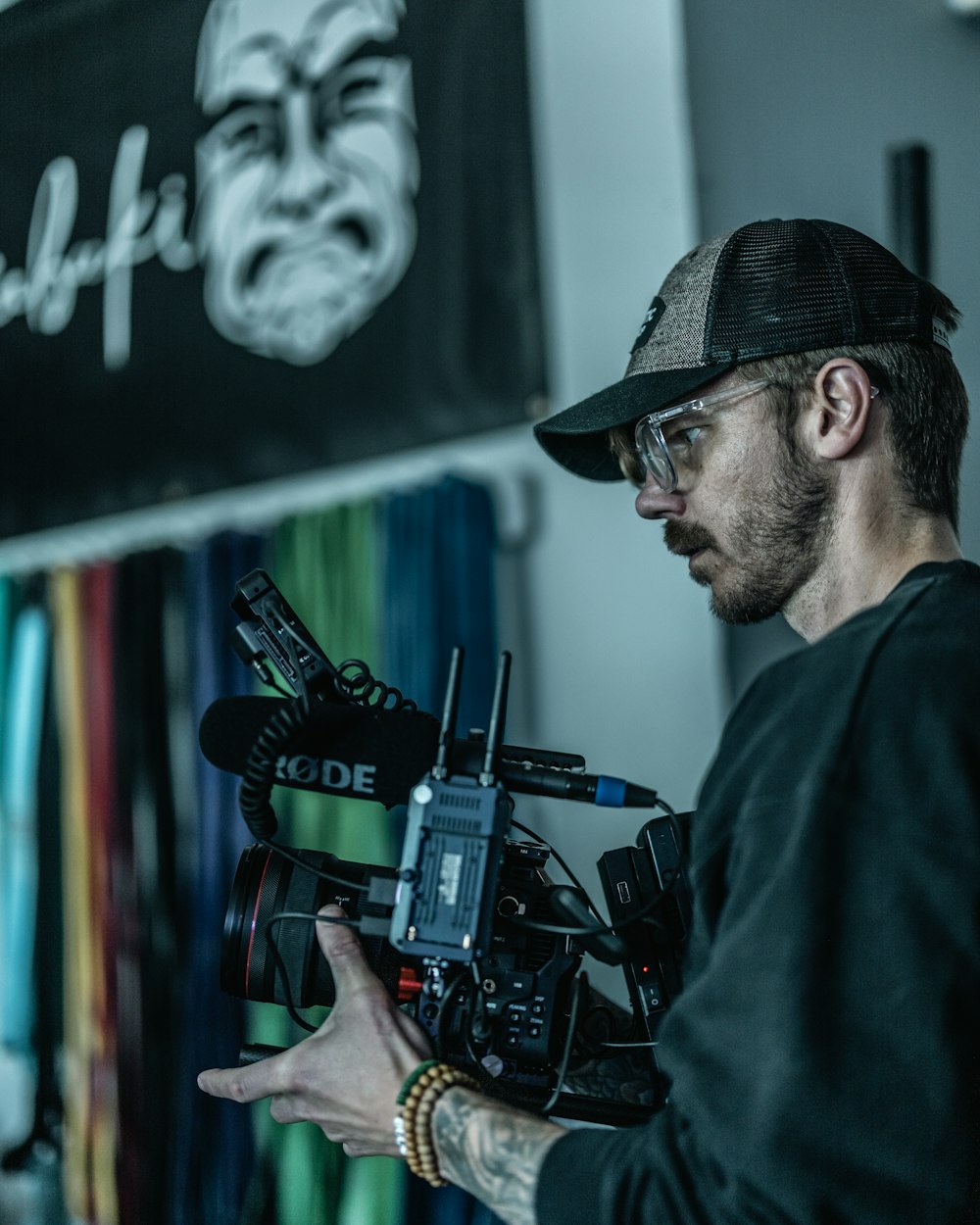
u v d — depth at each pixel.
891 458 1.07
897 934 0.83
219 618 3.06
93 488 3.42
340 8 3.19
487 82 2.98
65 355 3.50
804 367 1.08
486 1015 1.08
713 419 1.10
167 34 3.44
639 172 2.91
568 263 2.98
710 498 1.11
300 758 1.12
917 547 1.06
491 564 2.90
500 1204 0.95
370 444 3.07
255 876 1.20
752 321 1.09
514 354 2.92
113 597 3.19
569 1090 1.28
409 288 3.05
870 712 0.87
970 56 3.01
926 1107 0.81
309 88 3.22
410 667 2.82
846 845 0.84
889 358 1.08
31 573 3.32
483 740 1.15
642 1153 0.90
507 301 2.93
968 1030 0.84
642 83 2.90
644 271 2.89
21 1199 3.14
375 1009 1.07
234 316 3.28
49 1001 3.12
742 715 0.96
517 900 1.14
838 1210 0.82
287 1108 1.09
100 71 3.53
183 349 3.34
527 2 2.99
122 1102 2.97
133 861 3.07
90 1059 3.04
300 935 1.17
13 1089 3.26
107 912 3.08
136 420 3.38
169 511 3.40
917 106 2.89
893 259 1.12
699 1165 0.86
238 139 3.31
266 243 3.24
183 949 3.00
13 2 3.65
